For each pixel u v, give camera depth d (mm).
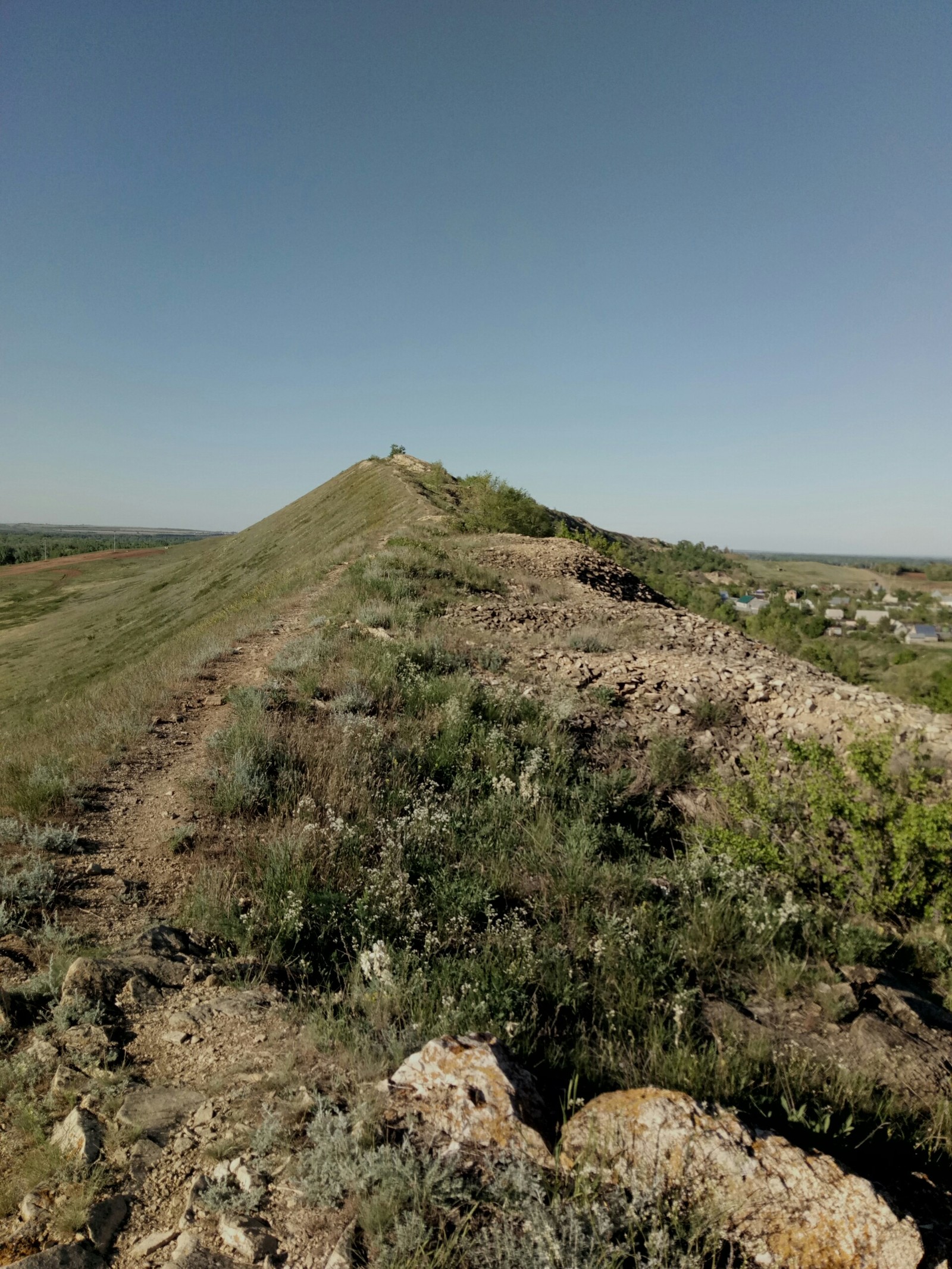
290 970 4312
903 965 5074
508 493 31344
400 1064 3164
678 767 8289
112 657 40406
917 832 5391
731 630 15680
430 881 5492
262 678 10367
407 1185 2428
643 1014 3973
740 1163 2482
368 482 52750
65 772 6996
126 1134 2830
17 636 59625
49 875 4973
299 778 6941
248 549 58844
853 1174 2445
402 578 16438
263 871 5379
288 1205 2477
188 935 4559
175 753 7840
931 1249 2301
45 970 4051
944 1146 3025
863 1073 3463
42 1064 3258
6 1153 2820
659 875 6121
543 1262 2141
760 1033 3809
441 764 7695
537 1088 2984
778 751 8758
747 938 4898
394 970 4145
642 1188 2420
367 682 9609
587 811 6887
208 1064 3309
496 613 15055
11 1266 2207
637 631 14719
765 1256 2334
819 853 6031
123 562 116375
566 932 5031
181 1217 2457
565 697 9758
